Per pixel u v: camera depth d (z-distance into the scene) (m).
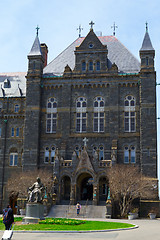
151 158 61.12
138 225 39.31
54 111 68.12
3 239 22.91
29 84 68.56
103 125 65.81
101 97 66.88
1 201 69.12
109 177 57.19
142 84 64.25
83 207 55.44
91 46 69.00
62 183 61.41
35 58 69.38
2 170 70.62
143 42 66.19
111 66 69.00
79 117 66.94
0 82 80.62
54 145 66.56
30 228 31.58
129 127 64.69
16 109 73.88
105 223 38.38
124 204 57.41
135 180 56.97
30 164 65.25
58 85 68.62
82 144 65.50
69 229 31.17
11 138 72.06
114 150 62.75
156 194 58.97
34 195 38.12
